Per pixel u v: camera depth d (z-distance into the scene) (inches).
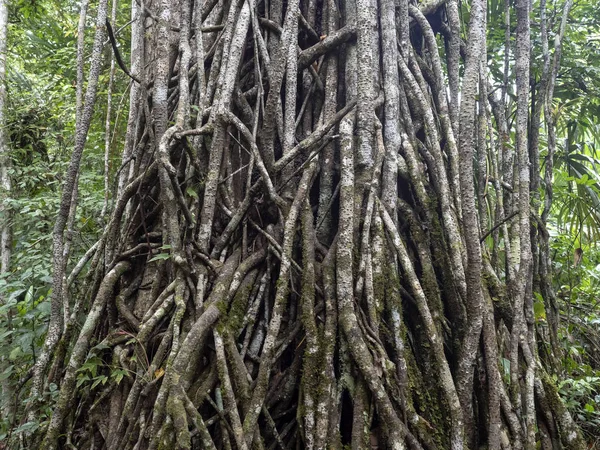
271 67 135.9
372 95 134.4
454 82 163.0
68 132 266.7
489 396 113.2
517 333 126.1
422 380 114.3
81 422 115.9
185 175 127.4
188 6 141.3
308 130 142.3
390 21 146.6
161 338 110.4
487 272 137.4
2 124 244.5
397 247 121.8
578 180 195.5
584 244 256.1
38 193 257.3
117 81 258.1
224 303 109.3
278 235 122.2
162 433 92.1
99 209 206.8
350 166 123.0
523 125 147.5
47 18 303.3
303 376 104.4
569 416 124.5
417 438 102.6
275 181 128.6
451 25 169.6
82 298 132.3
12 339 159.6
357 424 99.3
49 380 122.1
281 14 149.6
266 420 104.7
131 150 148.7
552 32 210.7
